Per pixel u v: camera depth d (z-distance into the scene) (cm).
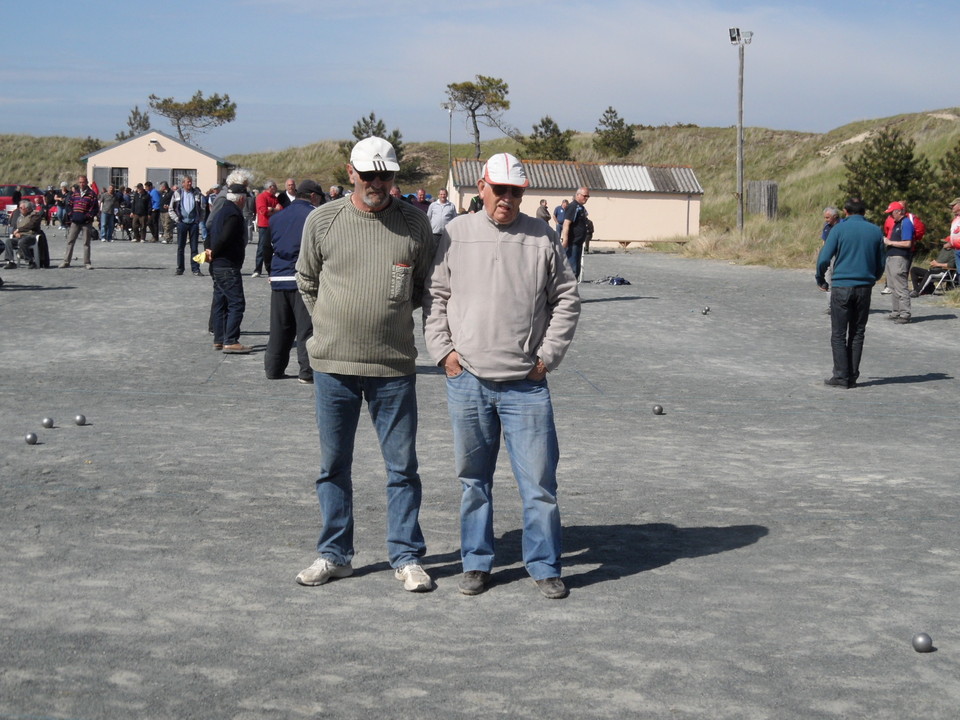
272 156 8294
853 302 1266
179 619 482
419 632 475
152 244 3575
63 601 500
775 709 399
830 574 567
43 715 381
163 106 9219
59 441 857
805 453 912
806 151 6384
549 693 410
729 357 1510
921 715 396
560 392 1205
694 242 3878
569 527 659
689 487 770
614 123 7425
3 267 2464
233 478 752
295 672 426
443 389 1177
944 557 601
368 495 725
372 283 523
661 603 518
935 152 4512
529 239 532
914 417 1105
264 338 1516
